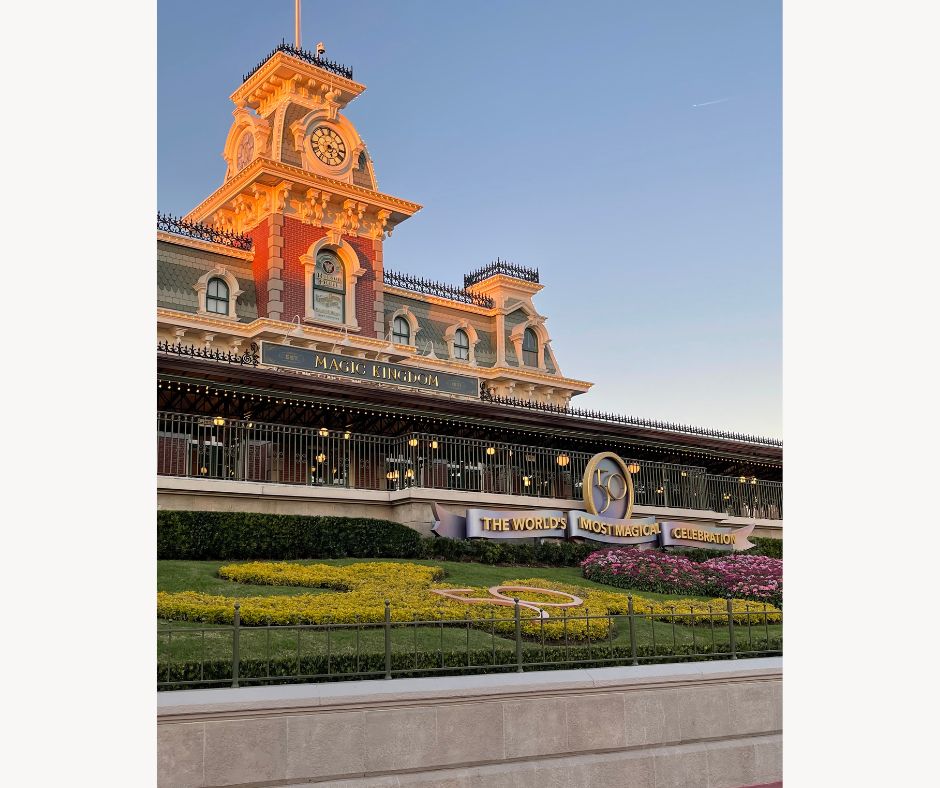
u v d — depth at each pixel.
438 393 31.02
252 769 9.50
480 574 22.22
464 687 10.84
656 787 11.73
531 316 48.38
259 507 22.62
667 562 25.20
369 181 41.69
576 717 11.48
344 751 10.01
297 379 23.56
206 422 23.12
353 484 25.75
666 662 14.73
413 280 45.09
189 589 17.14
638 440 31.67
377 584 18.70
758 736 12.87
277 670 11.59
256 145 39.34
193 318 34.09
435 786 10.31
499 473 28.80
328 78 40.31
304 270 38.22
